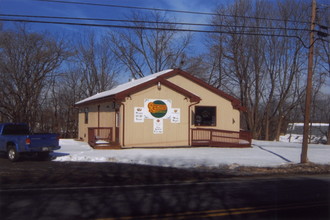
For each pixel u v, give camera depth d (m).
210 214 8.01
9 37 38.84
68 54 43.59
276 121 43.56
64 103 48.03
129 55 47.75
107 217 7.68
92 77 49.31
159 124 23.70
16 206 8.66
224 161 18.30
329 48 37.31
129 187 11.70
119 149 22.34
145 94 23.34
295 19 37.34
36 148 17.36
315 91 42.06
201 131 25.02
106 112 26.06
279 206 8.86
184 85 25.41
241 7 38.81
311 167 17.11
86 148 23.11
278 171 15.98
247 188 11.57
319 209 8.61
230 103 26.42
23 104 39.53
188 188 11.53
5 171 14.68
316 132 60.50
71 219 7.50
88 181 12.80
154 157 19.19
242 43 39.50
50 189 11.14
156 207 8.66
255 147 26.00
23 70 39.91
